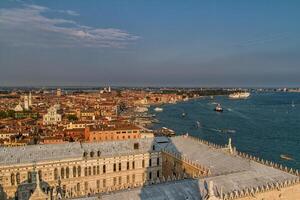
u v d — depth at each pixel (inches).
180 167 4493.1
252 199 3105.3
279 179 3437.5
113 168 4697.3
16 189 4119.1
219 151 4431.6
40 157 4330.7
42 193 3267.7
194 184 3134.8
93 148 4717.0
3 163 4082.2
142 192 2898.6
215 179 3289.9
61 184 4372.5
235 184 3243.1
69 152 4517.7
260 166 3703.3
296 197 3398.1
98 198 2753.4
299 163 7199.8
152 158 4968.0
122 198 2787.9
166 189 2989.7
